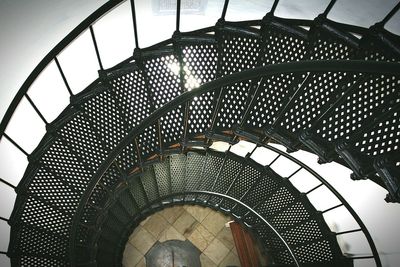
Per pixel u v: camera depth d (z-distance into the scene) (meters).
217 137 2.62
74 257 2.94
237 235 5.14
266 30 2.14
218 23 2.21
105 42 2.64
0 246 2.69
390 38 1.72
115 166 2.92
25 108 2.43
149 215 5.03
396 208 2.55
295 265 4.02
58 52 2.10
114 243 4.56
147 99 2.56
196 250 5.15
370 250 3.18
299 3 2.13
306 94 2.08
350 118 1.91
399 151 1.73
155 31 2.81
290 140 2.24
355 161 1.85
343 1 1.97
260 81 2.13
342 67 1.64
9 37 1.81
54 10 2.01
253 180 4.18
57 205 2.84
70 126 2.55
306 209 3.87
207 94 2.53
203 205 5.19
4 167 2.44
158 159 3.04
